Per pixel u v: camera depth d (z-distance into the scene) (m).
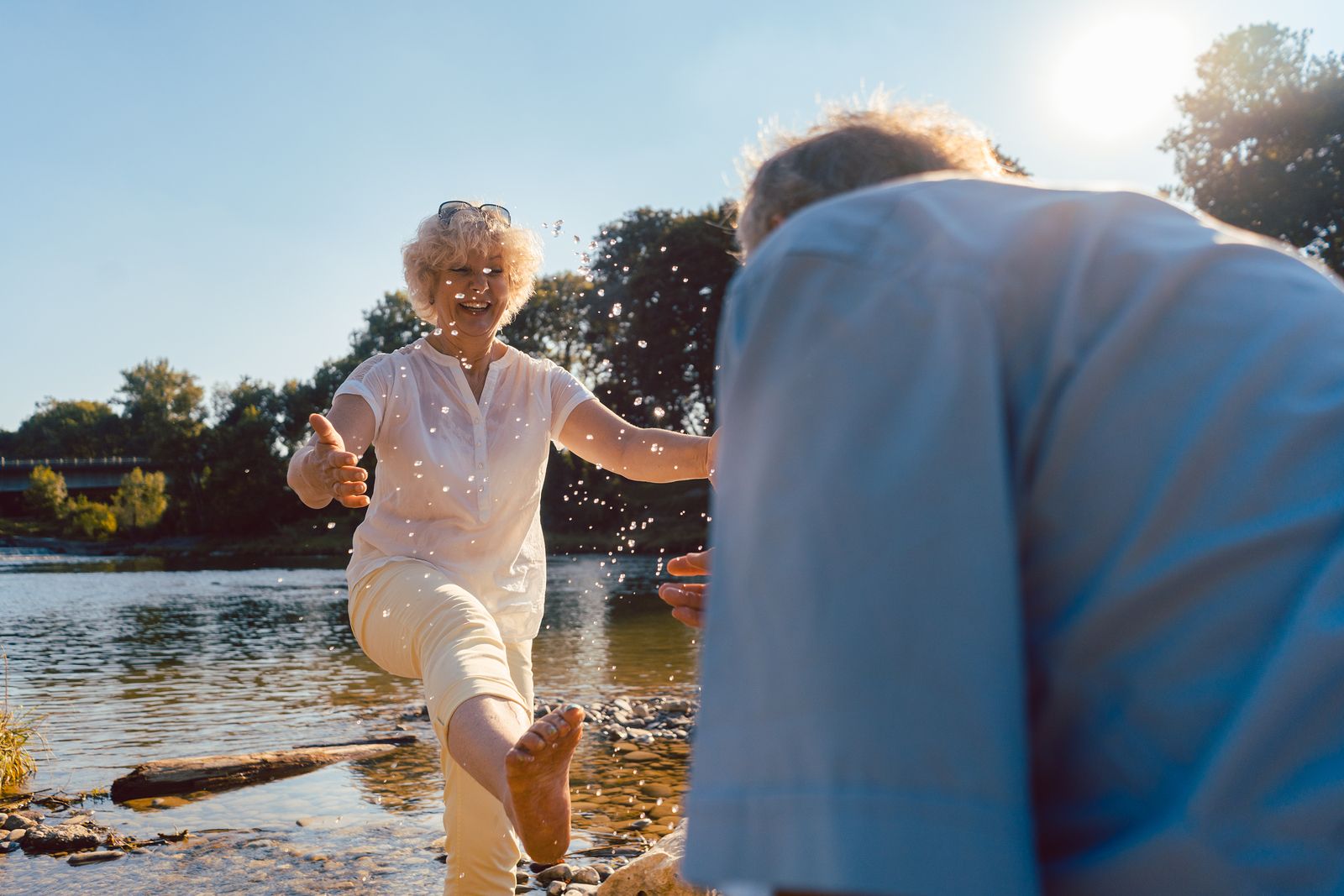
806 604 0.64
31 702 7.75
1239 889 0.62
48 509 79.06
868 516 0.64
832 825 0.59
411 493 2.65
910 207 0.74
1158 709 0.67
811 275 0.71
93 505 71.75
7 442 122.38
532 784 1.85
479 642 2.29
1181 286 0.71
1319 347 0.71
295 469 2.32
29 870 3.76
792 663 0.63
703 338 36.72
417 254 2.79
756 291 0.74
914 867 0.58
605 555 33.41
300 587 24.69
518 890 3.46
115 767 5.50
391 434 2.67
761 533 0.67
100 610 17.72
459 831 2.56
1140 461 0.68
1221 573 0.66
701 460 2.94
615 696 7.58
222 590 23.45
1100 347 0.69
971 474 0.64
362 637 2.61
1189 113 36.50
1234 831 0.63
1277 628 0.65
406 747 6.11
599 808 4.54
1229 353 0.70
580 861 3.78
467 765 2.07
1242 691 0.65
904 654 0.61
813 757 0.61
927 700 0.61
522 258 2.88
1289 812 0.62
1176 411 0.68
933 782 0.60
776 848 0.61
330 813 4.60
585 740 6.03
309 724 6.77
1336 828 0.62
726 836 0.64
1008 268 0.70
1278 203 34.31
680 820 4.23
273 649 11.48
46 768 5.49
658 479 2.98
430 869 3.75
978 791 0.59
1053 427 0.69
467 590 2.63
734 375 0.73
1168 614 0.67
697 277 36.09
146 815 4.58
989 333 0.67
